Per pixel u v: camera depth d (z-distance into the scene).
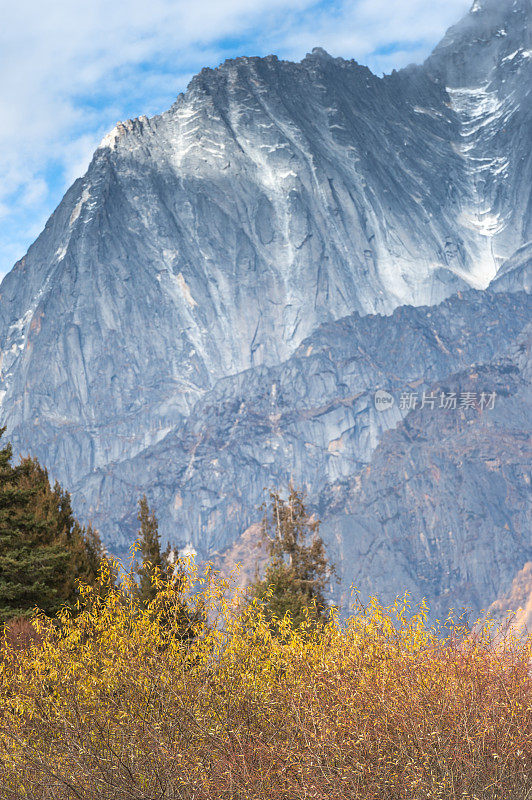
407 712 10.74
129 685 11.37
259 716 11.11
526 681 11.12
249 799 10.18
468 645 11.77
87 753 10.64
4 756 10.79
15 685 11.47
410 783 10.16
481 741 10.44
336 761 10.50
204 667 11.88
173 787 10.55
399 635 12.20
